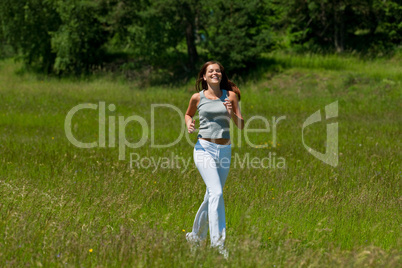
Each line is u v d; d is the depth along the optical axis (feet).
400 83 246.88
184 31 307.17
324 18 328.29
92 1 311.88
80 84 295.48
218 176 52.75
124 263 41.75
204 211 53.98
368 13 321.52
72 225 52.65
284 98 241.55
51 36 340.59
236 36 287.07
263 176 86.12
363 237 54.90
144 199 67.00
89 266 43.27
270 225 57.77
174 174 86.22
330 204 66.13
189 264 42.22
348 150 118.52
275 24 372.38
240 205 66.08
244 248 42.42
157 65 324.80
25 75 346.33
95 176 81.20
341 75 267.59
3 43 422.82
